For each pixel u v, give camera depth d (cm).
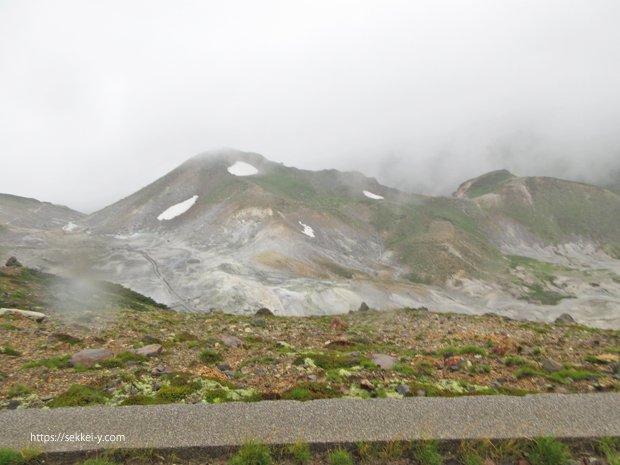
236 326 3077
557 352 2077
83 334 2358
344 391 1356
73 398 1255
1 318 2544
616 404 1181
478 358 1898
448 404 1184
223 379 1510
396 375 1581
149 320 3120
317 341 2588
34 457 909
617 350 2123
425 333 2866
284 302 16112
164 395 1280
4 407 1205
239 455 932
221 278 17488
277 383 1487
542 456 953
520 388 1462
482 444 983
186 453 950
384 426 1054
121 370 1577
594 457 964
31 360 1720
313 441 980
